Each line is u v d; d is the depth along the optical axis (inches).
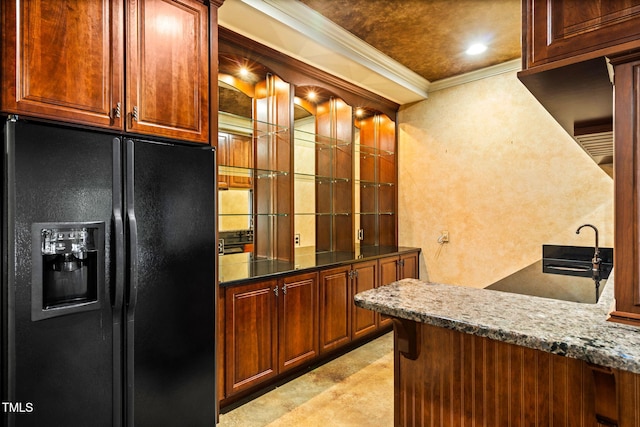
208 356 75.5
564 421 44.2
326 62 119.4
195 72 77.5
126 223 62.7
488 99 136.9
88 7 62.7
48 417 55.4
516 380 47.4
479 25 104.0
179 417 70.7
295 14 96.3
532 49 44.8
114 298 61.2
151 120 70.1
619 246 40.1
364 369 115.2
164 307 68.3
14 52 55.2
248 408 92.6
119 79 66.1
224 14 90.4
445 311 43.8
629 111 39.4
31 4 56.8
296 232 143.2
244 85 119.0
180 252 70.7
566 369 44.1
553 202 122.5
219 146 113.7
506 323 39.2
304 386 104.1
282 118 120.9
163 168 68.4
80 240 58.9
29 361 53.7
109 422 61.5
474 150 140.6
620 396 40.3
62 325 56.7
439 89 150.3
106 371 61.1
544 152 124.4
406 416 56.8
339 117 147.7
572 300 70.3
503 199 133.5
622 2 38.7
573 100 52.0
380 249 155.2
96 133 61.1
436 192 151.6
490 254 136.8
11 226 52.4
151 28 70.7
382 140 167.8
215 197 77.8
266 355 98.3
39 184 54.6
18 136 52.9
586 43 40.8
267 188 125.2
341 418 87.9
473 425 50.5
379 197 169.6
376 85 139.9
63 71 59.7
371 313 134.6
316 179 148.9
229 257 116.0
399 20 102.3
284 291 103.3
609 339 34.7
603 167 106.3
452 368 52.3
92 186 59.5
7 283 52.4
